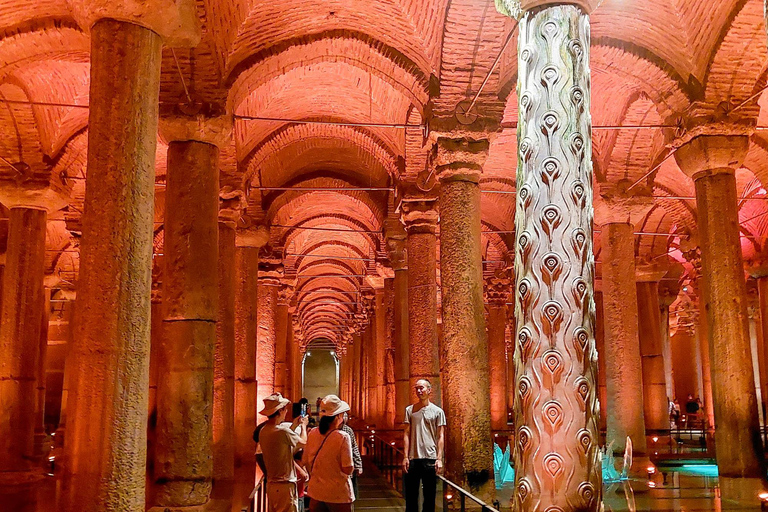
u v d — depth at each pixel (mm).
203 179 8156
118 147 5344
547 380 4461
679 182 14617
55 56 8867
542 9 4824
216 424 10508
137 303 5273
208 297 7934
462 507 5328
